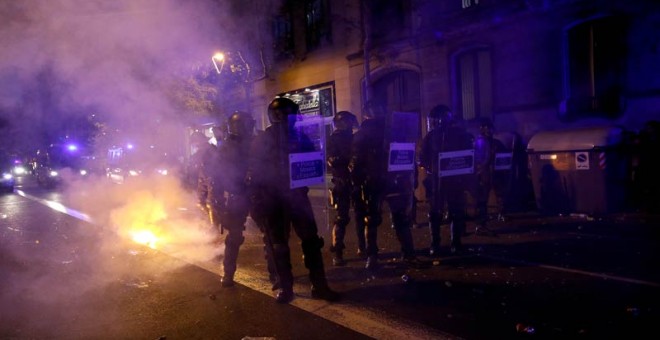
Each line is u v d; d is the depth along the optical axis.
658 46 8.64
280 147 4.07
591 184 7.81
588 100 9.72
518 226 7.21
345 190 5.34
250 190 4.22
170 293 4.64
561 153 8.12
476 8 11.40
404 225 5.11
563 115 9.94
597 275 4.54
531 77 10.49
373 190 4.90
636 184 7.83
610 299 3.89
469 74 12.02
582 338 3.21
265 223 4.21
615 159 7.70
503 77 11.02
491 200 9.34
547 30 10.12
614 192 7.75
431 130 5.56
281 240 4.21
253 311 4.03
